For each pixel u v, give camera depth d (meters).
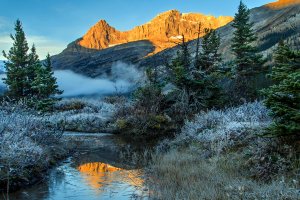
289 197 7.78
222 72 30.31
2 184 10.75
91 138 26.23
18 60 38.69
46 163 14.31
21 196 10.49
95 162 16.47
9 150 12.05
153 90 30.52
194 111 27.78
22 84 37.84
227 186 9.31
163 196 9.95
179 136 20.66
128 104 34.09
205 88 28.45
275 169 10.30
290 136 11.23
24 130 14.23
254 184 9.39
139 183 12.23
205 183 10.09
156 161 15.06
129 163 16.17
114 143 23.72
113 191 11.25
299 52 10.37
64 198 10.45
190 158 14.20
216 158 12.77
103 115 35.19
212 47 30.56
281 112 10.35
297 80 9.66
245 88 30.73
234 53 33.88
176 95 29.09
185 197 9.31
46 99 34.72
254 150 11.70
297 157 10.48
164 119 27.97
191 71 28.34
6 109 16.88
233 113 19.11
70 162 16.28
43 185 11.88
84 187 11.76
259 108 18.06
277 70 11.04
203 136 17.09
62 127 23.56
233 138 14.83
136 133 28.00
